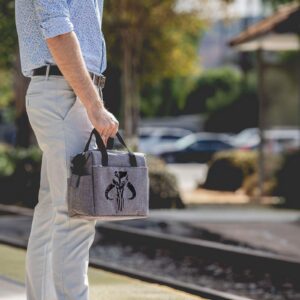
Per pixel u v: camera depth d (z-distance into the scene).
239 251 15.00
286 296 12.12
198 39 60.28
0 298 8.84
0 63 29.73
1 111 70.19
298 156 27.12
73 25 6.38
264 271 14.23
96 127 6.17
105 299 9.35
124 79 34.19
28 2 6.39
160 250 16.62
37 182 25.33
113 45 34.44
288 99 81.94
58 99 6.39
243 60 84.69
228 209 25.30
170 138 59.88
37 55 6.39
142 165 6.31
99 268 12.70
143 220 20.88
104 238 18.16
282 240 17.48
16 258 12.49
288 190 26.84
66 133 6.39
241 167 32.59
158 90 85.19
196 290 10.88
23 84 30.72
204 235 18.22
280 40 29.39
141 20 33.91
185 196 30.98
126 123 33.72
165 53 38.19
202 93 87.62
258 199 28.64
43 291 6.84
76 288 6.43
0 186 25.55
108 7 33.34
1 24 18.75
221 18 35.56
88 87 6.16
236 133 83.56
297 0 28.12
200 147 57.22
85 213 6.16
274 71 82.44
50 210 6.80
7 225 20.27
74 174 6.26
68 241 6.41
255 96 83.44
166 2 34.03
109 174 6.16
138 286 10.25
